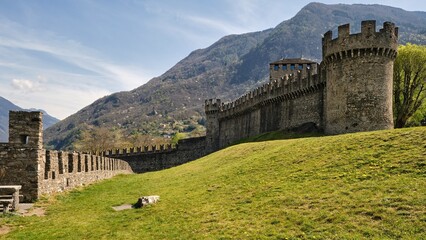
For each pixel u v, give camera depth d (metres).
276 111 83.56
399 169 22.72
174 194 28.62
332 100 55.28
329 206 19.31
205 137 119.69
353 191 20.81
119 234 19.52
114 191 35.47
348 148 29.88
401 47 72.31
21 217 22.98
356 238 15.52
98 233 19.94
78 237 19.30
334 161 27.62
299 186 23.86
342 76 53.84
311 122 69.62
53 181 30.53
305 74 73.88
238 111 105.19
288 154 33.81
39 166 27.66
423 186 19.45
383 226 16.19
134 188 36.25
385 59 52.66
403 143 27.33
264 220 19.08
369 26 52.50
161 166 118.38
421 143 26.25
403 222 16.19
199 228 19.33
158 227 20.28
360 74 52.41
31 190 27.30
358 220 17.12
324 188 22.39
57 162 31.61
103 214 24.33
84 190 36.12
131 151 121.31
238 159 41.31
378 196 19.31
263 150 42.12
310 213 18.92
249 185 26.92
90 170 43.19
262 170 30.84
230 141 111.06
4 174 27.12
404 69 70.50
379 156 26.09
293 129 71.25
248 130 98.94
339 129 53.66
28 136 27.55
